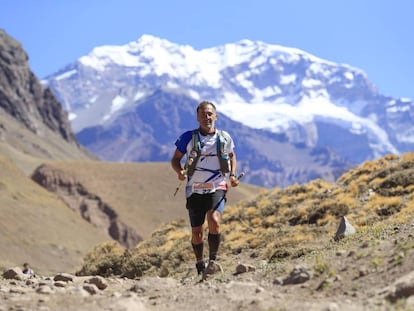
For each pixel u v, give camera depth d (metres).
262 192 44.47
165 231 42.97
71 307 10.95
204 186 14.91
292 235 30.09
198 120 15.09
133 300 10.87
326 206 33.84
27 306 11.16
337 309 9.53
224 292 11.94
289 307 10.15
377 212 31.11
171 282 13.98
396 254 12.21
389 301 10.00
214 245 15.33
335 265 12.71
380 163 40.72
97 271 33.69
